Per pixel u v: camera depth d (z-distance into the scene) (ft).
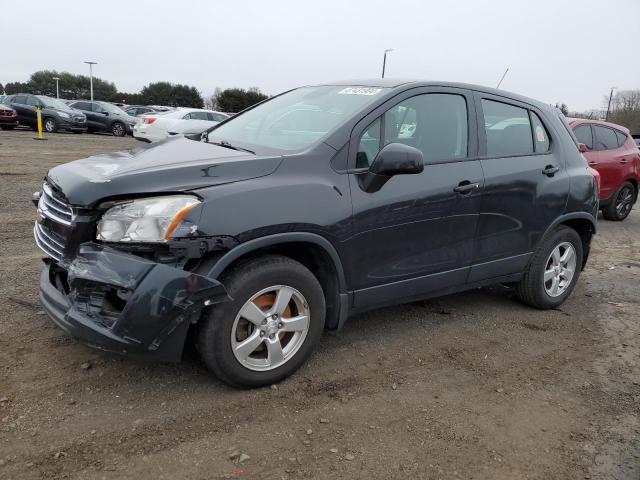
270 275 9.87
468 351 12.76
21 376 10.19
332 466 8.41
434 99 12.74
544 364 12.41
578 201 15.60
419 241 12.06
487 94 13.93
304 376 11.00
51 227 10.27
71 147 53.67
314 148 10.70
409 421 9.75
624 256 23.80
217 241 9.06
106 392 9.90
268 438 8.97
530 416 10.21
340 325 11.33
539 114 15.29
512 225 14.02
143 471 8.01
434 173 12.16
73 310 9.06
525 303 16.05
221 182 9.51
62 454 8.23
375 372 11.41
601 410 10.60
